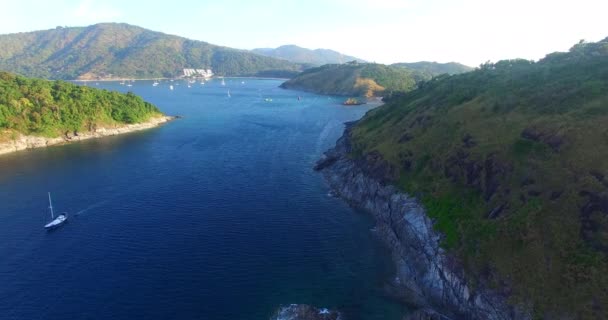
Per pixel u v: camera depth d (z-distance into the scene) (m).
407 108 129.50
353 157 117.38
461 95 107.75
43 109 162.25
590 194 52.00
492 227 58.47
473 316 54.41
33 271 66.12
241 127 195.62
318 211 92.19
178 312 56.59
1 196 99.00
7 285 62.28
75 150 147.62
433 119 100.25
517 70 124.00
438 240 65.19
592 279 45.88
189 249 73.50
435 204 72.56
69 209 91.25
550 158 60.97
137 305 57.84
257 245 75.44
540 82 93.06
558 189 55.69
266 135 176.12
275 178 115.38
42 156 138.25
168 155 140.25
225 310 57.31
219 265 68.31
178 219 86.25
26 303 58.09
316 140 166.38
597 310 43.69
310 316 55.72
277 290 62.22
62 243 75.56
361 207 94.81
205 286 62.53
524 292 49.34
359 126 149.25
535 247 51.94
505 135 73.00
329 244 76.75
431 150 87.81
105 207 92.50
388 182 91.06
